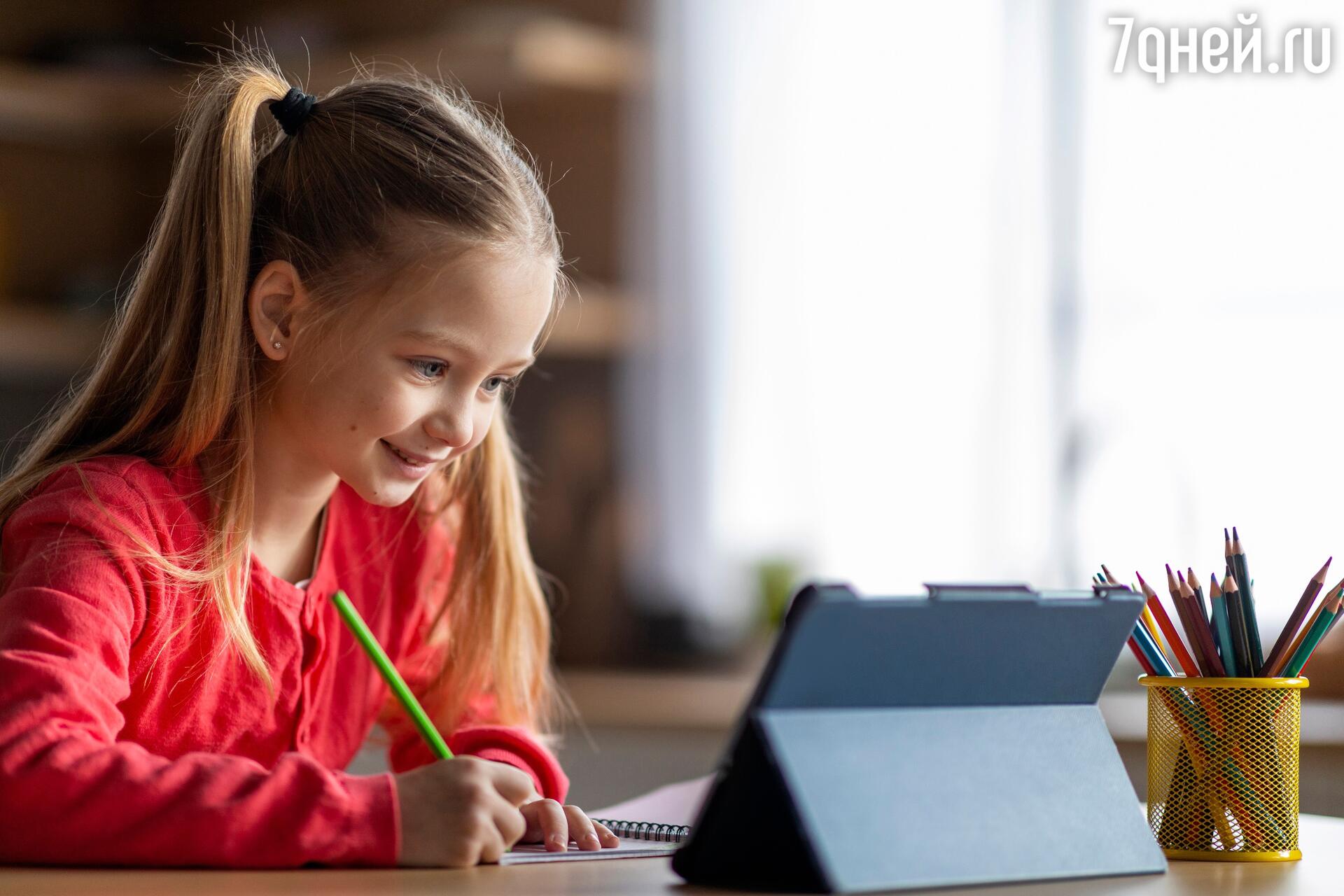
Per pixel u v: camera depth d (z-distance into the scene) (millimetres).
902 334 3061
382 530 1474
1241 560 1084
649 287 3285
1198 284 2781
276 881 894
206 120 1268
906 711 913
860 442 3100
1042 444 2928
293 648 1327
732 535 3230
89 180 3727
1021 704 966
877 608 857
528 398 3457
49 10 3684
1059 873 920
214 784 956
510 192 1210
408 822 962
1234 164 2750
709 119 3211
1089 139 2887
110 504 1160
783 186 3160
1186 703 1070
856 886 838
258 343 1239
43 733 962
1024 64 2941
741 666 3193
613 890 879
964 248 3004
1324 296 2668
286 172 1270
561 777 1362
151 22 3832
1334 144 2662
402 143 1214
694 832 886
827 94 3123
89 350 3352
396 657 1496
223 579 1233
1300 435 2680
